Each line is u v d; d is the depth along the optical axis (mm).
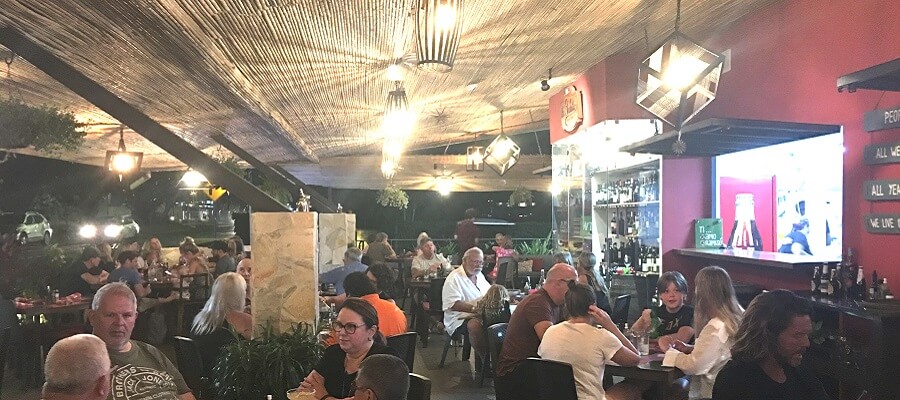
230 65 4410
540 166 15359
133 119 3729
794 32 5781
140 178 11672
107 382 2678
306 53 4566
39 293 7996
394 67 5508
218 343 4402
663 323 5176
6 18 3131
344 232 11250
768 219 6934
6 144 4898
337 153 13578
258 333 4129
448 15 2588
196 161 3953
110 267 9062
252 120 6223
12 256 8383
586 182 9023
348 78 5656
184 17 3227
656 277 7352
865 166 5039
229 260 9305
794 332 2662
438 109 9172
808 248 6336
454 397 6297
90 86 3660
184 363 4391
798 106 5742
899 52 4688
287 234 4164
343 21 3939
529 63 7023
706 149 6648
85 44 3564
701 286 4215
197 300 8992
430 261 10688
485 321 6559
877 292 4824
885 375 4125
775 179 6891
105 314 3270
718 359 4000
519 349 4688
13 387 6691
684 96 4570
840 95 5270
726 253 6449
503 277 10914
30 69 4117
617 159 8203
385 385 2803
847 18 5180
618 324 6125
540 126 13266
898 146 4676
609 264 8391
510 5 4617
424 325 8906
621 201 8250
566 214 9719
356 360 3588
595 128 8234
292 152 9711
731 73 6730
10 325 6336
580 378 4055
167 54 3748
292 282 4164
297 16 3641
